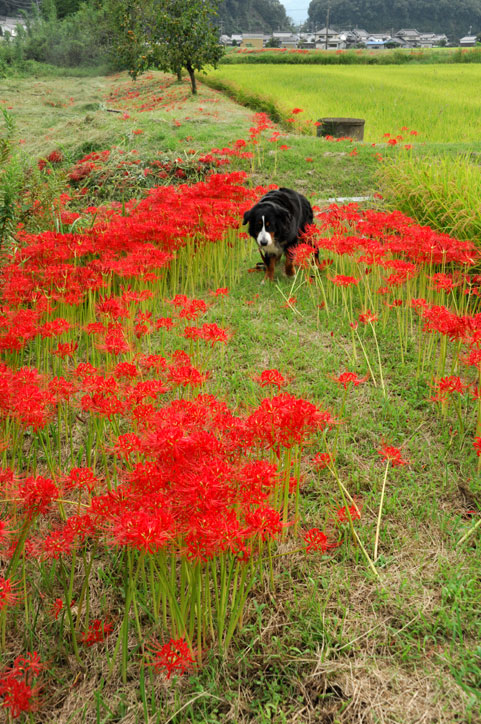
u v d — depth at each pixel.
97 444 2.91
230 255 6.07
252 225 5.46
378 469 3.01
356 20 165.12
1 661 2.06
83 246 4.45
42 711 1.94
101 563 2.51
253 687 1.97
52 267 4.04
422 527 2.62
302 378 3.84
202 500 1.64
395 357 4.15
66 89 23.61
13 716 1.74
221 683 1.97
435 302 4.51
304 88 20.14
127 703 1.93
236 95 18.94
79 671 2.06
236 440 2.07
